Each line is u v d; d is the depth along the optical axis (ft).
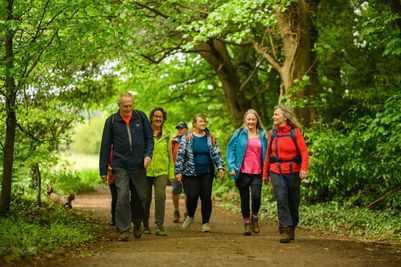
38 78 37.37
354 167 47.96
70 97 50.83
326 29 63.62
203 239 30.99
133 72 54.34
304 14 56.13
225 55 76.13
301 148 31.01
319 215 44.01
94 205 59.11
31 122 44.29
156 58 73.92
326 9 61.00
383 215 42.42
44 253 23.67
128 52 45.09
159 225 34.63
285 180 31.09
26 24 32.58
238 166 35.37
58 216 38.96
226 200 66.49
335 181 48.83
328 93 66.33
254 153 35.35
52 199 50.06
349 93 58.65
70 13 33.71
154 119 36.01
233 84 76.69
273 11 54.65
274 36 69.46
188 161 36.40
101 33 34.30
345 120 62.18
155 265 22.09
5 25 30.73
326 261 24.21
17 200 44.96
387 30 50.37
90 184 96.68
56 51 33.24
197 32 54.65
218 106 93.50
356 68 65.26
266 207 51.37
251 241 30.37
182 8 57.00
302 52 56.70
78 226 34.37
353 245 29.27
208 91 92.32
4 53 32.50
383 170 48.11
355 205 49.88
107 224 39.65
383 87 57.06
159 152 35.29
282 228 30.17
